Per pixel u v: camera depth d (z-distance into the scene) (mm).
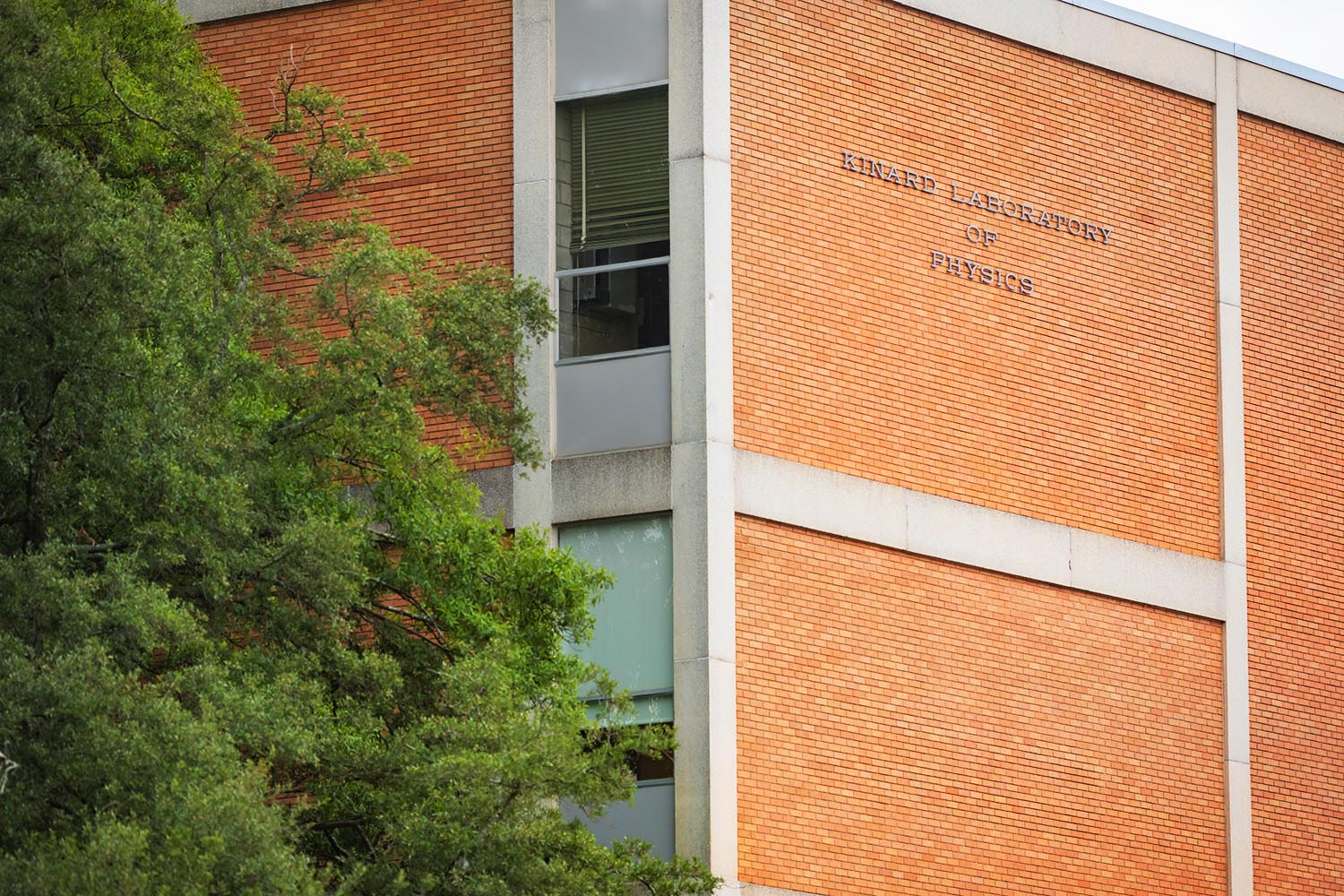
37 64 31453
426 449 33156
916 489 38562
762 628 36438
